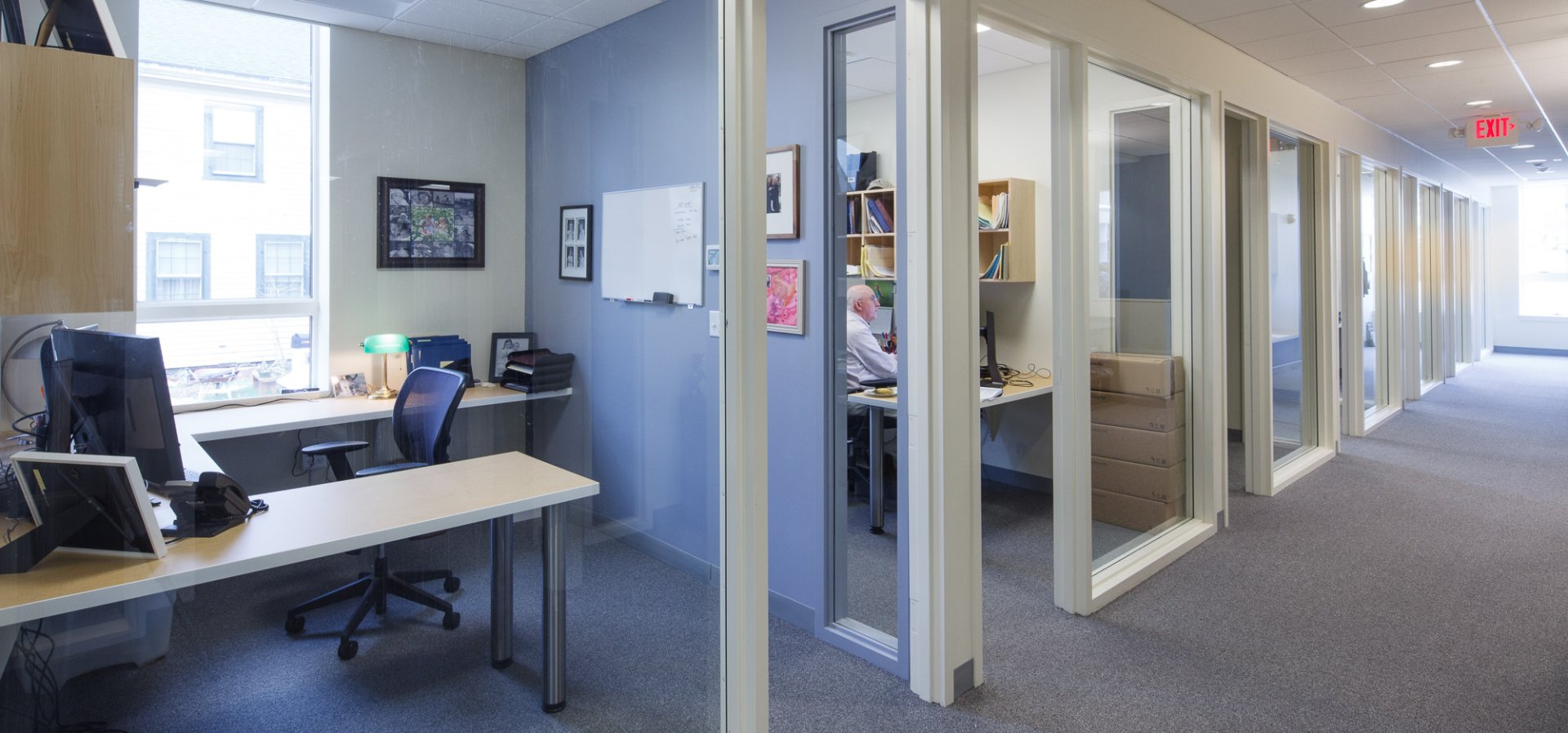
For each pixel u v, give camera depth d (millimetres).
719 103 1808
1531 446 5492
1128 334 3215
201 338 1268
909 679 2375
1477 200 10008
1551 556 3398
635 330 1858
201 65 1245
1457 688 2303
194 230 1241
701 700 1891
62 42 1109
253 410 1344
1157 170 3420
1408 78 4520
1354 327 5812
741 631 1840
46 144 1081
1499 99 5078
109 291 1142
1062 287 2783
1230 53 3795
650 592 1870
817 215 2586
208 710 1336
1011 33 2520
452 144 1597
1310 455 5055
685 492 1888
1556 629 2682
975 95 2287
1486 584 3094
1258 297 4262
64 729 1223
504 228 1678
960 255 2256
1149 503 3416
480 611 1685
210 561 1319
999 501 4305
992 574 3264
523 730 1741
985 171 4453
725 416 1823
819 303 2607
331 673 1471
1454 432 5977
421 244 1559
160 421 1234
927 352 2234
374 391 1499
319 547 1443
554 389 1772
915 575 2303
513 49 1689
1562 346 10820
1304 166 5000
